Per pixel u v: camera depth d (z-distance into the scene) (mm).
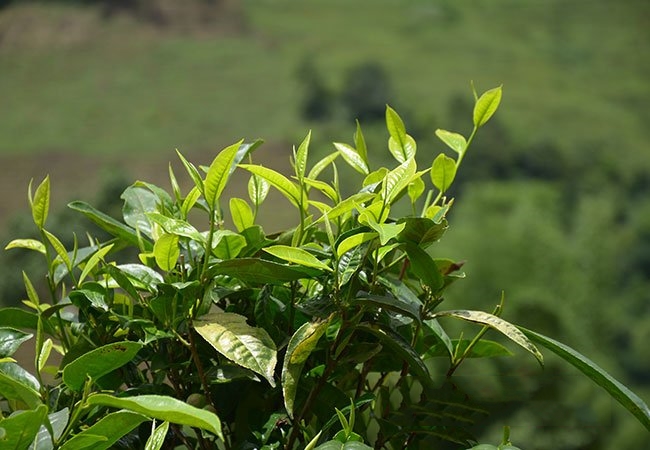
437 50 81625
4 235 33875
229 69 72625
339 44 79375
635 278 51531
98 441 606
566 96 75125
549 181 63250
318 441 746
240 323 696
